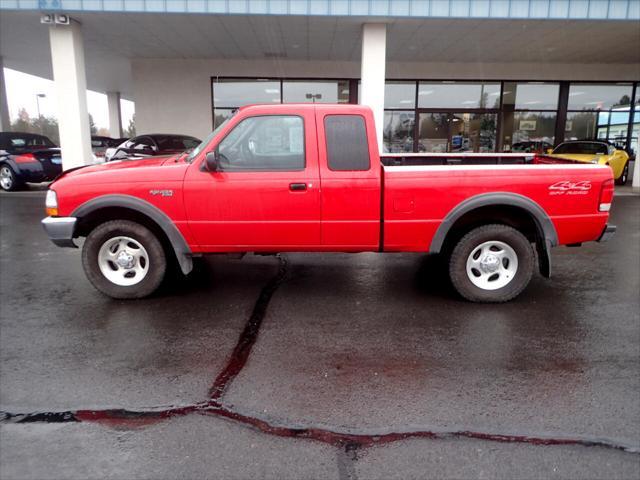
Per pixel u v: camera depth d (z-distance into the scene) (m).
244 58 16.81
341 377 3.37
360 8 10.90
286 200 4.59
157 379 3.33
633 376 3.40
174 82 17.14
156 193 4.58
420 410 2.96
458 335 4.09
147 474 2.39
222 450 2.58
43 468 2.44
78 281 5.59
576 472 2.42
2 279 5.66
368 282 5.59
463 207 4.59
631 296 5.11
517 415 2.91
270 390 3.19
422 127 17.81
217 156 4.56
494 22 11.62
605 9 10.95
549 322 4.38
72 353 3.72
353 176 4.57
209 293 5.16
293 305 4.81
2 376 3.36
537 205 4.64
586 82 17.70
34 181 13.60
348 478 2.37
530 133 18.00
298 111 4.55
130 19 11.74
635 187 14.91
